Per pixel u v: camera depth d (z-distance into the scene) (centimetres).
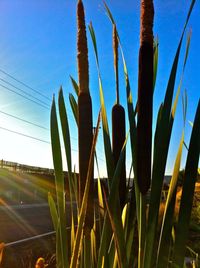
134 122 86
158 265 78
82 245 94
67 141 98
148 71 82
